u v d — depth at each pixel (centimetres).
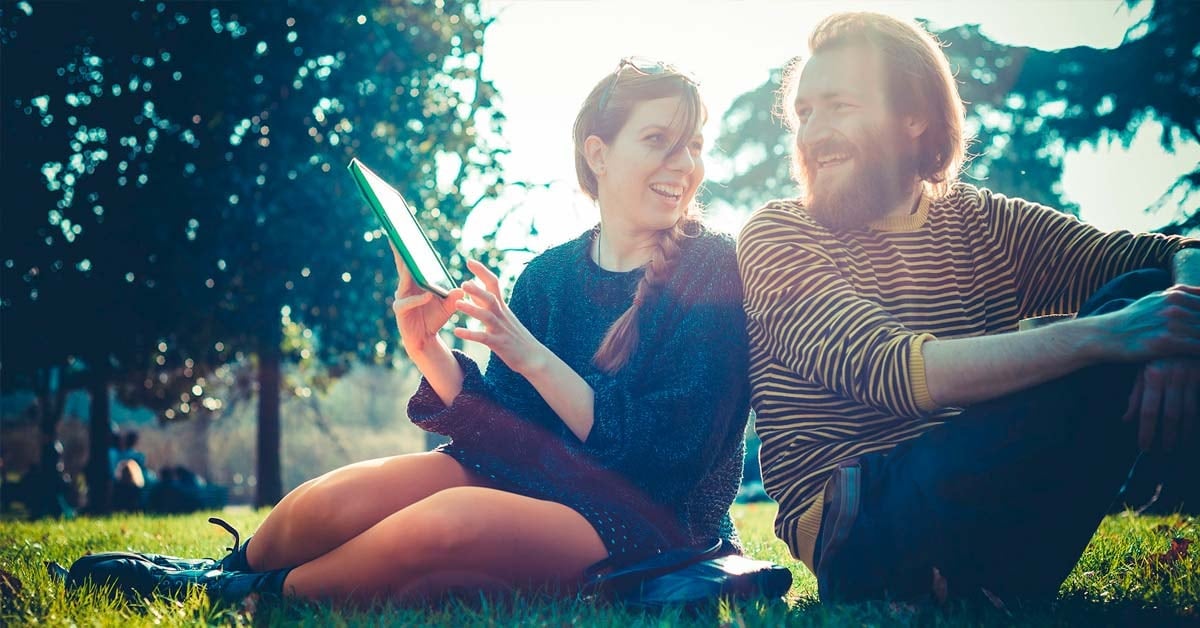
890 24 280
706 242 300
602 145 310
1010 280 293
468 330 270
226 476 4931
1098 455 232
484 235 1502
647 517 279
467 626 233
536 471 289
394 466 286
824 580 262
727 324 287
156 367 1738
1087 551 377
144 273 1400
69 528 784
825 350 258
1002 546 246
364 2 1433
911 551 246
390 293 1491
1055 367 225
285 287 1430
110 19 1403
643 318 290
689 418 277
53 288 1424
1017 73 1437
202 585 284
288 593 268
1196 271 252
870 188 274
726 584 261
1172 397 216
